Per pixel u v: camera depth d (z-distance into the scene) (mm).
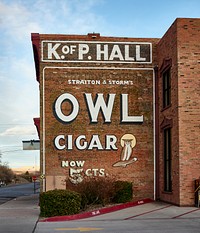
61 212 16906
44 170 22641
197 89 19891
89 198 19703
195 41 20125
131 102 23406
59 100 23047
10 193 45156
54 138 22875
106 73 23422
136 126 23328
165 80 22656
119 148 23172
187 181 19359
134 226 14258
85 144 23000
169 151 21688
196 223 14734
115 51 23562
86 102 23188
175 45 20297
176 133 19938
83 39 23469
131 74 23531
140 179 23062
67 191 17578
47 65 23141
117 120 23266
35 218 17109
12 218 17141
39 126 24078
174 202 20094
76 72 23266
